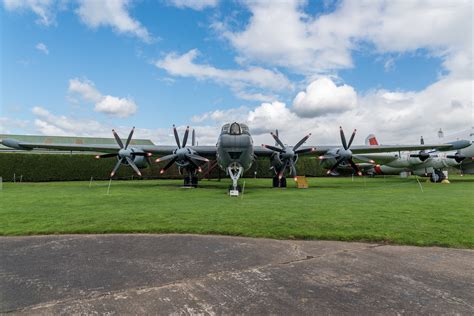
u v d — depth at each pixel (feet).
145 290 11.26
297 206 31.19
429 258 15.10
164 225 22.41
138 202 35.35
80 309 9.70
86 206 31.99
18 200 37.55
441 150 72.90
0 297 10.63
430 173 80.59
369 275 12.76
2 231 20.88
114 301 10.30
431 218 24.21
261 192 49.21
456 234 19.26
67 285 11.75
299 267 13.84
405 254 15.80
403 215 25.59
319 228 21.09
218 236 19.85
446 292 10.96
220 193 47.32
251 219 24.32
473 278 12.40
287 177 116.16
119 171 101.14
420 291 11.07
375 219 23.93
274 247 17.21
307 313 9.36
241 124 52.42
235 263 14.46
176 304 10.04
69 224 22.86
